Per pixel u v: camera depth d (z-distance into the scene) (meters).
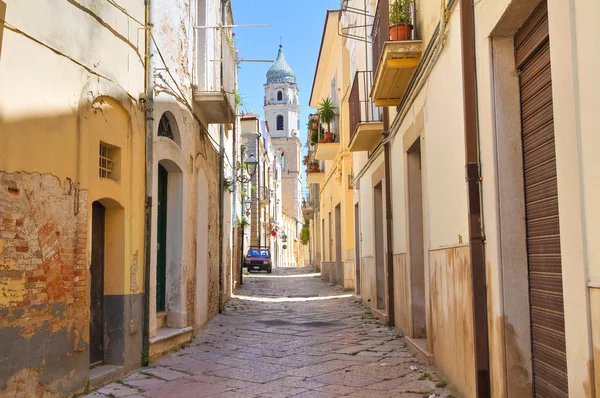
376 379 6.76
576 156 3.17
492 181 4.79
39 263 5.33
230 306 15.75
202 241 11.49
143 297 7.66
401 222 9.95
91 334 6.83
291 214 79.31
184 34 10.15
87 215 6.16
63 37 5.80
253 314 13.94
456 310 5.99
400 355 8.23
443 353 6.75
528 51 4.50
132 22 7.50
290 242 76.94
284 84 76.38
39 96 5.38
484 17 4.89
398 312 10.51
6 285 4.88
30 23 5.29
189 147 10.25
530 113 4.56
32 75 5.30
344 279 20.11
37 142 5.34
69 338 5.81
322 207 29.02
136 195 7.49
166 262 9.53
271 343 9.54
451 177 6.09
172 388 6.45
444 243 6.55
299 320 12.53
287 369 7.46
